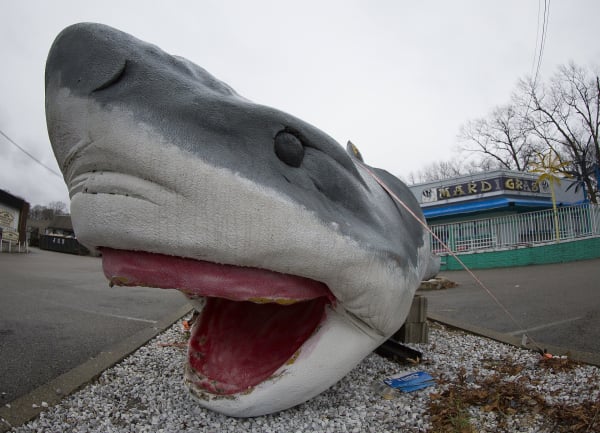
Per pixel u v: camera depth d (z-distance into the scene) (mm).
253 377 1861
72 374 2762
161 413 2199
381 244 1759
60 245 28938
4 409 2227
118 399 2406
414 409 2234
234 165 1335
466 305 6363
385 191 2512
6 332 4215
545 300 6289
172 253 1354
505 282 9250
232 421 2059
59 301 6562
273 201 1368
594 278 8406
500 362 3127
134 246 1357
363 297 1722
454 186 17953
